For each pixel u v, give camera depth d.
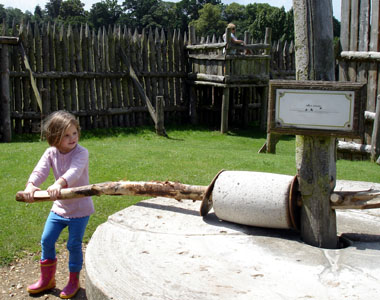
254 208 3.82
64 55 13.27
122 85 14.59
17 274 4.31
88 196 3.95
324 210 3.58
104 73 14.05
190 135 13.92
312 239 3.64
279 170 7.82
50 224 3.91
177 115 16.06
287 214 3.71
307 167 3.58
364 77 10.09
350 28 10.21
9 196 6.11
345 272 3.11
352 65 10.31
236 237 3.78
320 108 3.39
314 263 3.26
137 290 2.86
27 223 5.25
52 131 3.79
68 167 3.93
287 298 2.75
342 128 3.34
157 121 13.34
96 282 2.98
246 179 3.97
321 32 3.52
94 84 13.98
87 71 13.77
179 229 3.97
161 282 2.97
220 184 4.03
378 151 9.45
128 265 3.23
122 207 5.74
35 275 4.30
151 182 4.26
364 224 4.26
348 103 3.30
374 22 9.66
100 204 5.80
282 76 17.12
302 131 3.47
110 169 7.57
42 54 12.94
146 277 3.04
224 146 12.11
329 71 3.58
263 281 2.98
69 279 3.95
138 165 7.86
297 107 3.46
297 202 3.78
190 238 3.76
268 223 3.81
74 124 3.84
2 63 11.30
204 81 14.98
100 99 14.11
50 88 13.16
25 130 12.89
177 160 8.43
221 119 14.98
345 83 3.29
